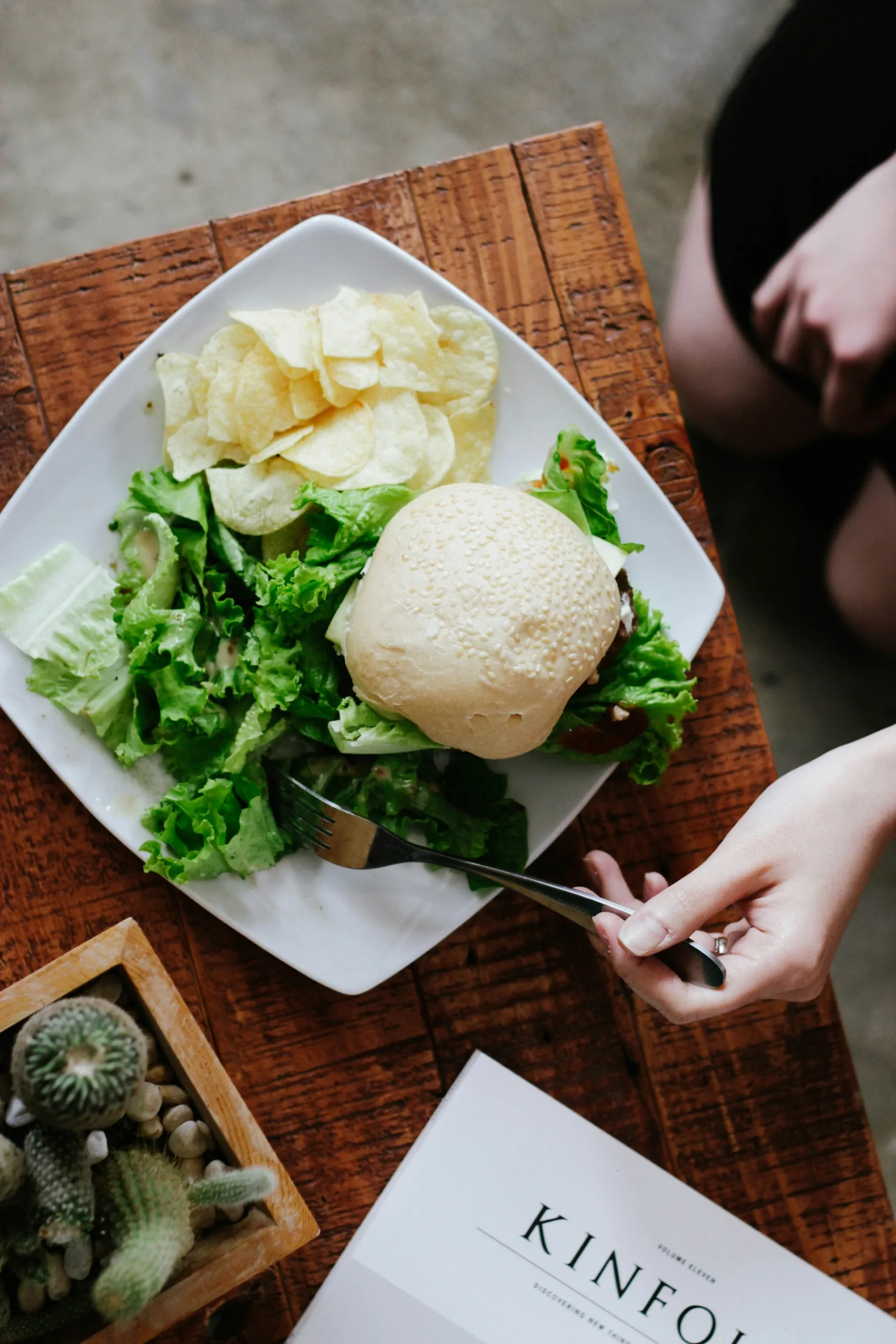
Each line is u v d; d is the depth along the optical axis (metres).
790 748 0.99
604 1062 0.74
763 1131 0.74
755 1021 0.75
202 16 0.99
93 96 0.98
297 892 0.71
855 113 0.78
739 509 0.99
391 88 1.00
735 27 1.01
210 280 0.73
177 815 0.69
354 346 0.70
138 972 0.63
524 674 0.66
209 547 0.71
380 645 0.67
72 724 0.70
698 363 0.89
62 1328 0.62
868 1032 0.99
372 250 0.71
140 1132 0.63
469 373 0.72
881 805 0.70
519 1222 0.72
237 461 0.71
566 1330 0.72
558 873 0.74
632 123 1.01
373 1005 0.73
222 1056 0.72
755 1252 0.73
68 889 0.72
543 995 0.74
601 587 0.68
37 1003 0.62
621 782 0.75
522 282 0.75
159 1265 0.57
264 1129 0.72
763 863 0.69
